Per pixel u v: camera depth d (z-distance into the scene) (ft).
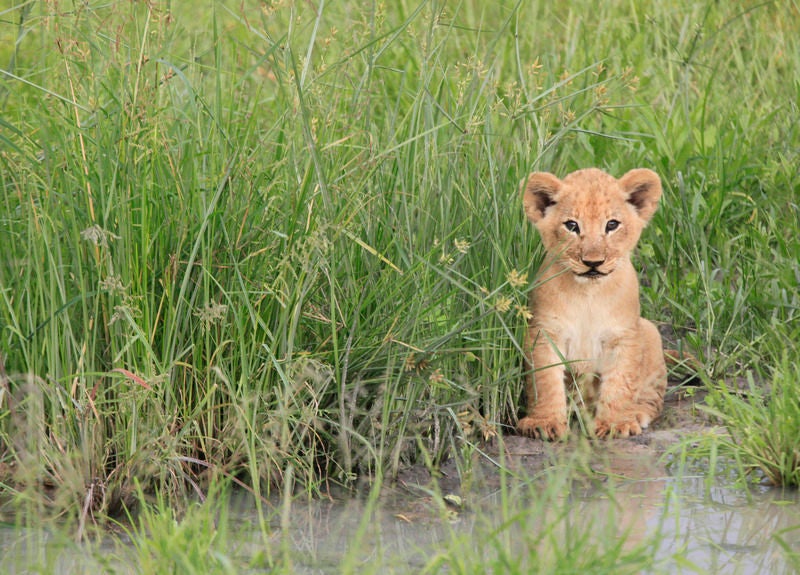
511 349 37.27
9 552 27.43
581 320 38.17
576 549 24.06
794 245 43.60
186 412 32.07
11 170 33.30
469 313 34.37
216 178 33.27
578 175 38.27
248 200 32.42
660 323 43.91
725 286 43.21
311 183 33.88
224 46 50.47
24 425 31.07
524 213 38.09
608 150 49.49
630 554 24.36
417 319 32.65
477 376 36.58
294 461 31.78
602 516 29.50
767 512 29.94
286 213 33.42
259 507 28.91
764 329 41.04
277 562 26.40
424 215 35.22
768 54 57.93
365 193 35.50
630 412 37.93
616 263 37.50
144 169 31.96
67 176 32.17
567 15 62.64
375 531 28.84
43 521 29.55
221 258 32.68
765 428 32.71
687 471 33.47
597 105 43.16
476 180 36.94
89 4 35.09
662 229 46.57
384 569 26.18
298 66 36.45
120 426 31.22
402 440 32.86
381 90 49.60
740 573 25.79
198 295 32.53
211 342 32.60
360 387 32.91
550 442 36.42
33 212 31.76
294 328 31.35
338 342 33.50
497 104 38.17
